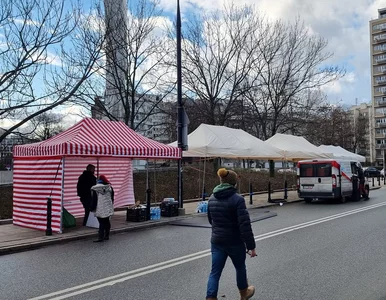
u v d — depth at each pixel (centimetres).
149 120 2922
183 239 958
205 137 1529
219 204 461
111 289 553
